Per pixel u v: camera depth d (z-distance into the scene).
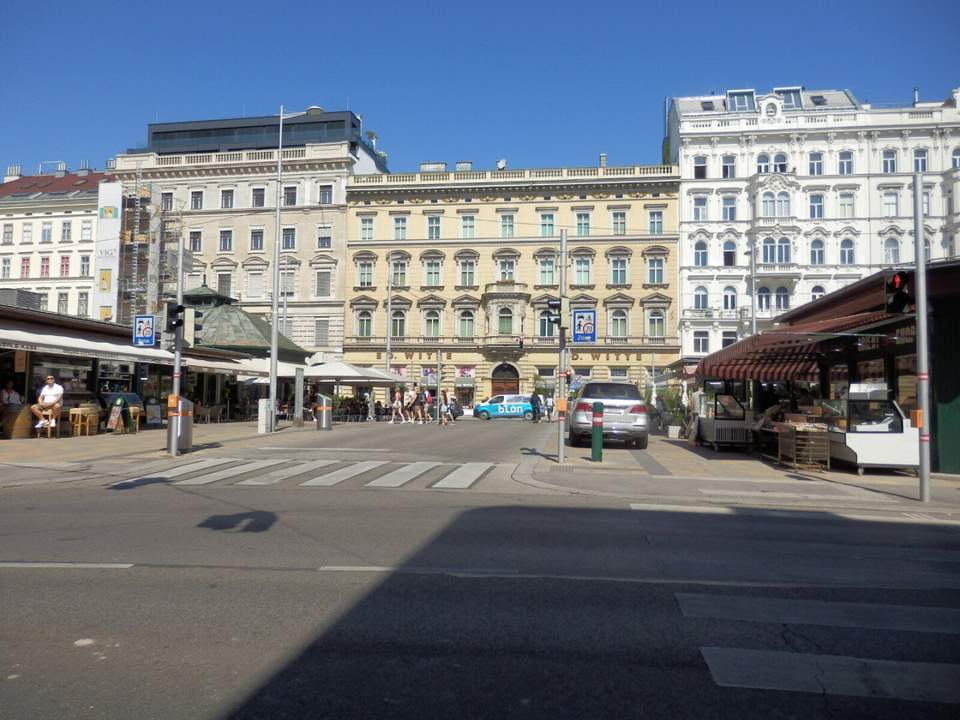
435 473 14.77
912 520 10.41
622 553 7.67
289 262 58.28
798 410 19.11
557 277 55.69
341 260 57.69
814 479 14.37
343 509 10.33
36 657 4.58
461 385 56.06
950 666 4.61
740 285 52.72
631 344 54.09
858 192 51.00
